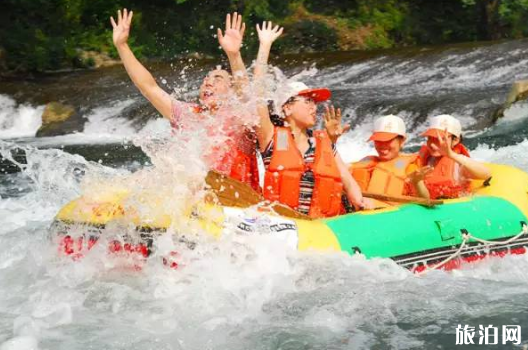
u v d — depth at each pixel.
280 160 6.30
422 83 18.31
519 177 7.36
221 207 5.89
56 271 6.19
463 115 15.25
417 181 6.85
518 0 25.83
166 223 5.75
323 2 26.62
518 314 5.66
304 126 6.45
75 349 5.12
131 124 17.30
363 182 7.24
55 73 22.91
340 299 5.75
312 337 5.29
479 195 7.09
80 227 6.10
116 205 6.04
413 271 6.21
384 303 5.74
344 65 20.86
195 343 5.21
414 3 27.25
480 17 26.78
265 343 5.21
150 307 5.63
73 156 8.98
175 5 25.22
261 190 6.64
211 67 22.67
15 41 23.30
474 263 6.57
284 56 23.81
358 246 6.06
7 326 5.46
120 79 21.23
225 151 6.25
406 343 5.23
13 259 6.79
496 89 16.80
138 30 24.62
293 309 5.62
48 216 8.63
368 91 17.72
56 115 17.58
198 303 5.62
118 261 5.91
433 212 6.55
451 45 21.92
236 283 5.70
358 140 14.45
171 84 20.84
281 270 5.79
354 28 25.97
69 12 24.72
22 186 11.38
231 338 5.26
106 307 5.67
